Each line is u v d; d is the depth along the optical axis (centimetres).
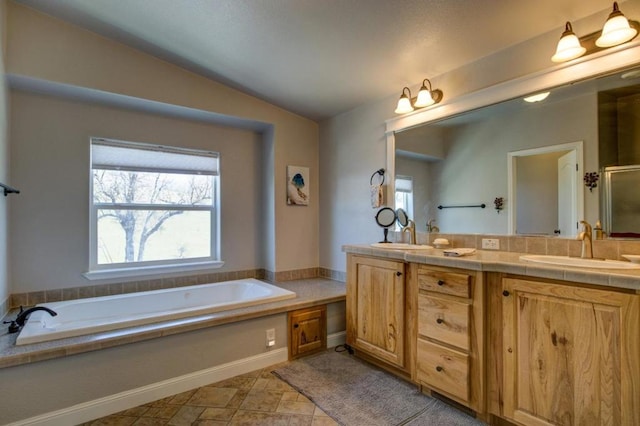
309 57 263
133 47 273
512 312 175
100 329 206
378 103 325
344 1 198
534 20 196
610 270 150
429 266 214
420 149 283
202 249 351
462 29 210
